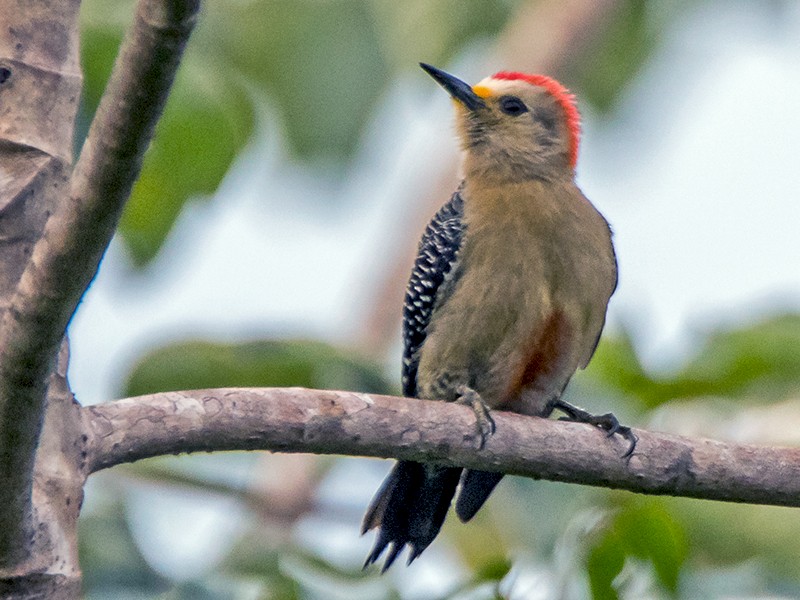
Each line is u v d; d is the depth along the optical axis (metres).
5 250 7.54
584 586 9.96
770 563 11.48
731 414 12.49
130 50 5.82
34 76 7.77
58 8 7.91
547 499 11.31
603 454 9.23
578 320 11.66
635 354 12.70
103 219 6.25
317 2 14.19
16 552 6.99
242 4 14.27
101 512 11.52
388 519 11.00
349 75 14.23
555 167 12.48
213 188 12.55
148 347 11.87
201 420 8.02
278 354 11.88
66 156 7.84
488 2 14.95
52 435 7.32
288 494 13.45
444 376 12.02
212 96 12.18
